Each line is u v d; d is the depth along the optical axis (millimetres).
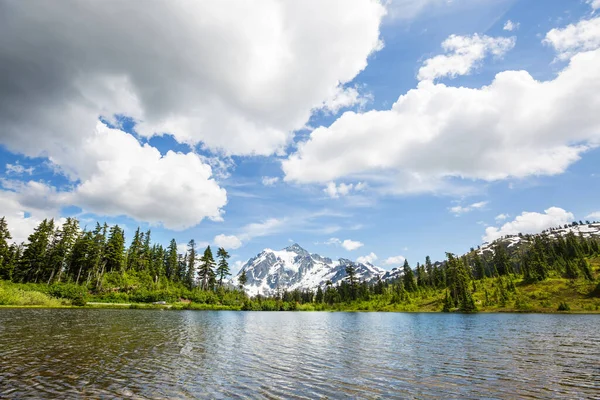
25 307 77562
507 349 32250
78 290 102938
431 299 152375
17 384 16594
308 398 16125
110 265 129125
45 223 117938
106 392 15922
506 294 132125
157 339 34656
